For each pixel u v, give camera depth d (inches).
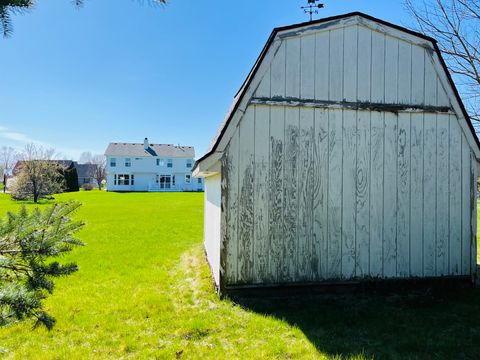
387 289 195.3
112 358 121.5
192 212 698.2
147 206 844.0
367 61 198.1
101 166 2699.3
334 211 192.5
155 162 1903.3
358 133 195.9
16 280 75.7
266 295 185.2
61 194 1386.6
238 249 183.3
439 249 202.2
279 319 153.6
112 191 1790.1
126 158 1852.9
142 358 121.2
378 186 197.2
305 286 189.0
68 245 77.9
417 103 202.2
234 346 129.8
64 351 125.8
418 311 164.6
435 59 204.4
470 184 206.2
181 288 204.1
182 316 159.0
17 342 133.2
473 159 207.0
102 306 171.8
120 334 141.0
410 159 200.7
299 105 189.8
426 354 122.6
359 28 197.8
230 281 182.9
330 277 191.2
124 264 264.5
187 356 122.3
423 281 199.5
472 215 205.9
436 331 141.6
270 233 186.2
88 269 249.1
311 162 191.0
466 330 142.4
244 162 184.5
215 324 149.1
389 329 143.6
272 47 187.8
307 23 191.5
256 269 184.7
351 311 164.1
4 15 75.0
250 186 184.9
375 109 197.6
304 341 132.8
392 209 198.1
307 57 191.6
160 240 372.2
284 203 187.8
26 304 69.2
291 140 189.2
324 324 148.8
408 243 199.2
